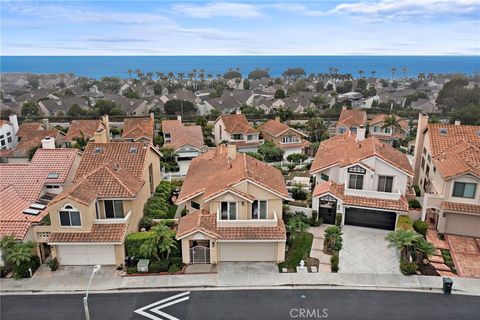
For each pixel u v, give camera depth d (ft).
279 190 106.22
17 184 124.26
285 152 226.58
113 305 87.51
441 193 118.93
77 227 100.07
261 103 411.34
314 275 97.96
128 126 249.96
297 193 144.97
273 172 123.34
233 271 99.86
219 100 405.59
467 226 116.06
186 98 434.30
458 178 114.01
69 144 231.09
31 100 469.16
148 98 472.44
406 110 384.47
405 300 88.79
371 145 131.44
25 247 96.68
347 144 150.92
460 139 138.72
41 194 122.83
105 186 108.27
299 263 103.24
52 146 146.51
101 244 99.55
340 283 94.73
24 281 96.37
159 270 99.66
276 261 104.06
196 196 112.68
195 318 83.15
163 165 196.24
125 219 103.60
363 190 123.54
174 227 115.44
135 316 83.92
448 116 344.08
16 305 88.07
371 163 123.13
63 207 98.73
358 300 88.84
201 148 218.18
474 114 319.27
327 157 144.97
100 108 355.15
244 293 91.45
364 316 83.66
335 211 124.36
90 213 100.78
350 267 101.60
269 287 93.66
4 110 365.40
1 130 229.66
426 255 104.06
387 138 257.34
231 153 130.11
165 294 91.25
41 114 374.43
